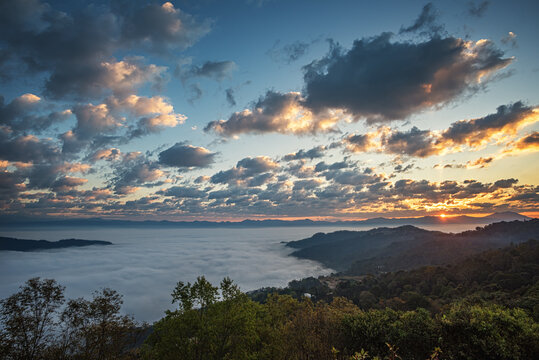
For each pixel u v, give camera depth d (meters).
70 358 9.24
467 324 12.23
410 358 12.65
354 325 14.31
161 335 9.98
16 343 8.75
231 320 10.03
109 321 10.05
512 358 10.75
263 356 11.07
